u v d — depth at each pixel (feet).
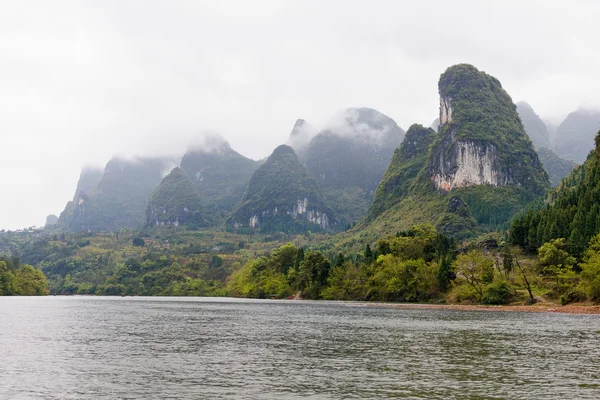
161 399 109.81
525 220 546.26
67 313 379.76
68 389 118.83
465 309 424.46
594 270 357.00
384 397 110.63
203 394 113.70
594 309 353.10
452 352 172.24
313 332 237.25
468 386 120.37
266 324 280.92
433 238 561.02
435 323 279.90
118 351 177.47
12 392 116.16
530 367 143.95
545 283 430.20
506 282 441.27
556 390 116.26
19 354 170.19
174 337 219.20
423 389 117.80
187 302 615.98
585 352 170.60
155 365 149.28
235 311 407.44
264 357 163.53
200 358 161.99
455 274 487.20
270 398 110.11
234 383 124.36
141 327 265.13
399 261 522.06
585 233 447.42
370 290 546.26
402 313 368.89
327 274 629.10
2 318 321.11
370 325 271.28
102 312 396.37
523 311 381.40
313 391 116.06
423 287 503.20
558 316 328.29
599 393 113.19
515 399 108.37
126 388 119.55
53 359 160.15
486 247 552.00
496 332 231.71
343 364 150.00
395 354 168.76
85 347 187.73
